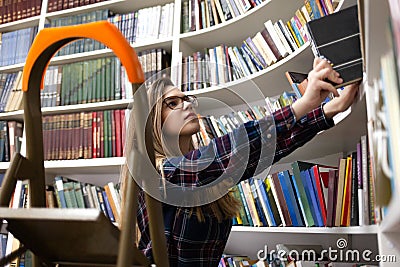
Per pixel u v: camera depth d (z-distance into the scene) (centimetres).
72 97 257
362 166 145
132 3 267
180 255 138
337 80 126
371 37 85
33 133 102
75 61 271
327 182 170
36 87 105
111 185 239
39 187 102
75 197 243
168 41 243
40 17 283
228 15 228
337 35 128
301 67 200
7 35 291
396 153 61
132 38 254
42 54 102
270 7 209
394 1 57
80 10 274
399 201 58
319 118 136
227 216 146
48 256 99
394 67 62
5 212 76
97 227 79
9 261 91
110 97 249
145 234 136
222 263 202
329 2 165
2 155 267
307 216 173
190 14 243
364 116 141
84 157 245
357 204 150
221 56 225
